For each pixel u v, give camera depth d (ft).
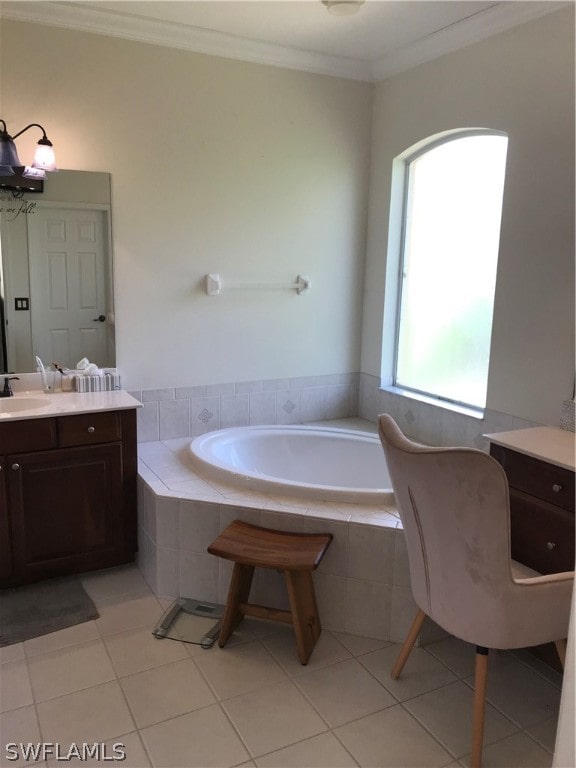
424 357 11.94
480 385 10.75
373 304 12.64
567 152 8.45
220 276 11.27
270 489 8.80
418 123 11.03
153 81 10.12
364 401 13.12
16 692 6.88
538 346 9.07
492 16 9.18
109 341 10.53
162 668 7.35
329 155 11.91
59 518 8.96
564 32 8.38
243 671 7.34
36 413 8.51
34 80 9.32
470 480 5.51
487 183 10.26
